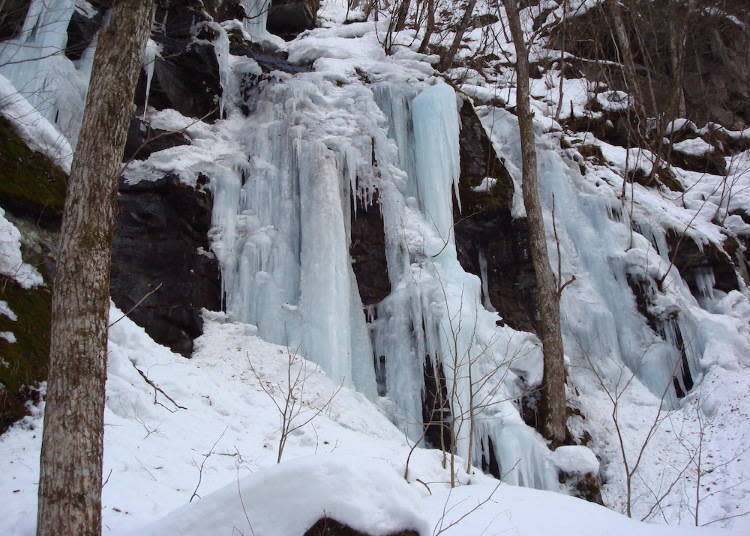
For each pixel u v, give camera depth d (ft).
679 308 38.09
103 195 12.36
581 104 56.70
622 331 38.88
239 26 46.37
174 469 17.10
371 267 34.37
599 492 27.53
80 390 11.14
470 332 31.65
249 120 39.11
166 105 37.06
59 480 10.66
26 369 17.46
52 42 33.30
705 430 31.30
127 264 29.45
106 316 11.93
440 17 68.85
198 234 32.24
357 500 11.59
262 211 34.22
